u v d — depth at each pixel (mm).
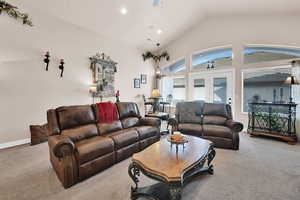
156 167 1589
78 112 2709
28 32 3434
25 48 3410
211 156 2281
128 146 2791
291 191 1823
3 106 3217
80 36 4387
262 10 4125
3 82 3189
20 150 3113
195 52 5676
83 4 3609
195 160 1745
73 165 1957
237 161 2607
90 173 2146
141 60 6379
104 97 5051
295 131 3650
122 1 3744
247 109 4758
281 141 3658
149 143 3268
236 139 3090
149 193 1702
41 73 3682
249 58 4820
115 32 4898
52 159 2301
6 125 3270
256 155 2850
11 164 2516
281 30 4133
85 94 4559
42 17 3627
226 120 3535
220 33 5070
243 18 4656
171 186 1437
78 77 4383
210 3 4320
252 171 2281
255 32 4496
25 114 3494
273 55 4410
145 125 3602
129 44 5828
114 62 5305
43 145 3414
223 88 5141
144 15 4383
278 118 3844
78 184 1996
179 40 6102
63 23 4012
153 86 6914
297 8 3697
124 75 5703
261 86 4531
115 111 3318
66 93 4141
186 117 3830
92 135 2717
